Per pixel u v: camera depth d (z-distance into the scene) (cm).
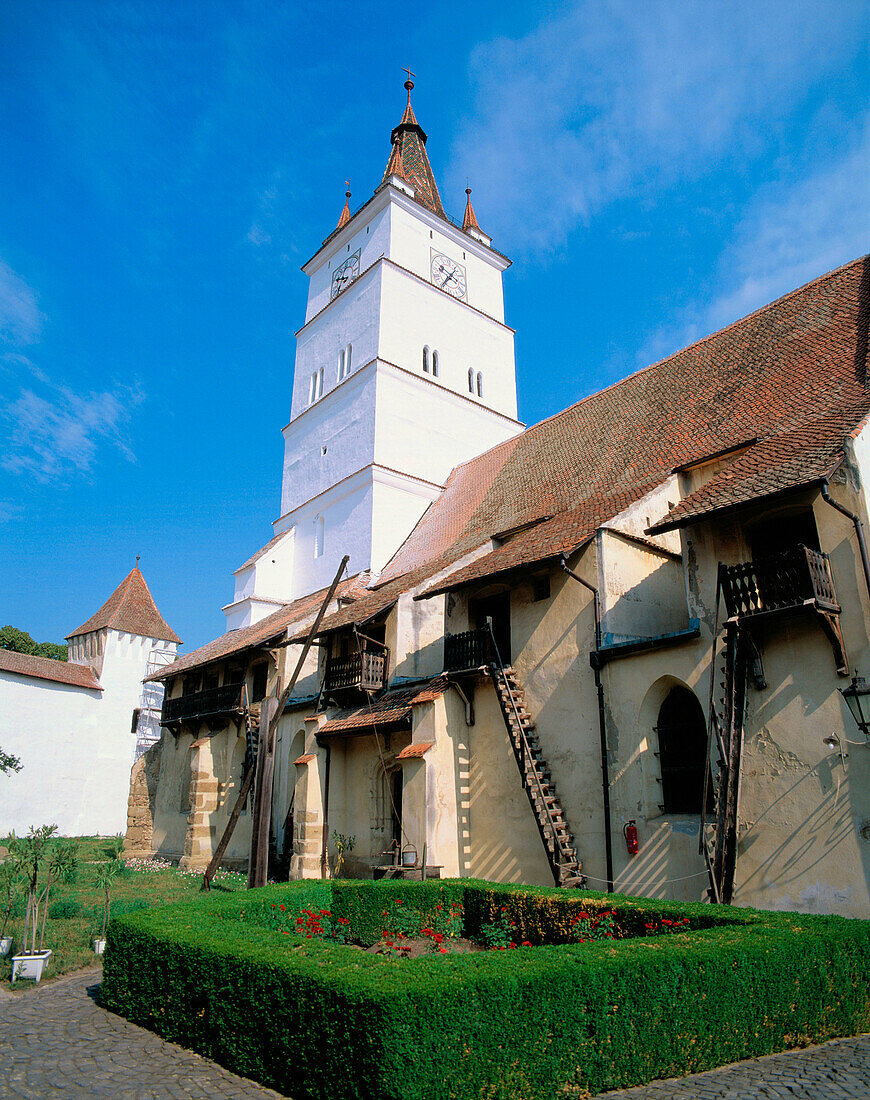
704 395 2205
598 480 2242
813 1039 838
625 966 727
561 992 681
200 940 870
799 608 1184
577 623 1723
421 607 2342
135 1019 941
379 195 4003
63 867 1355
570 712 1689
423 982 641
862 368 1653
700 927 1002
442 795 1817
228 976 789
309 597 3650
